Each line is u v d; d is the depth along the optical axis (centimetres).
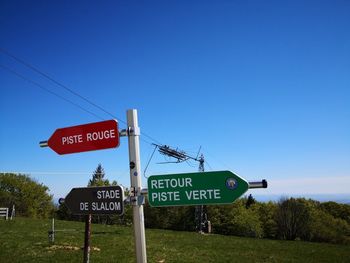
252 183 463
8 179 9206
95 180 9562
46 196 9738
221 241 3334
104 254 2019
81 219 8262
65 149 600
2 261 1656
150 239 3108
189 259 2150
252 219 8675
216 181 484
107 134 558
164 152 2141
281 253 2775
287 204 8212
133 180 530
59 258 1803
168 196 508
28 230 3078
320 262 2459
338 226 9031
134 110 545
